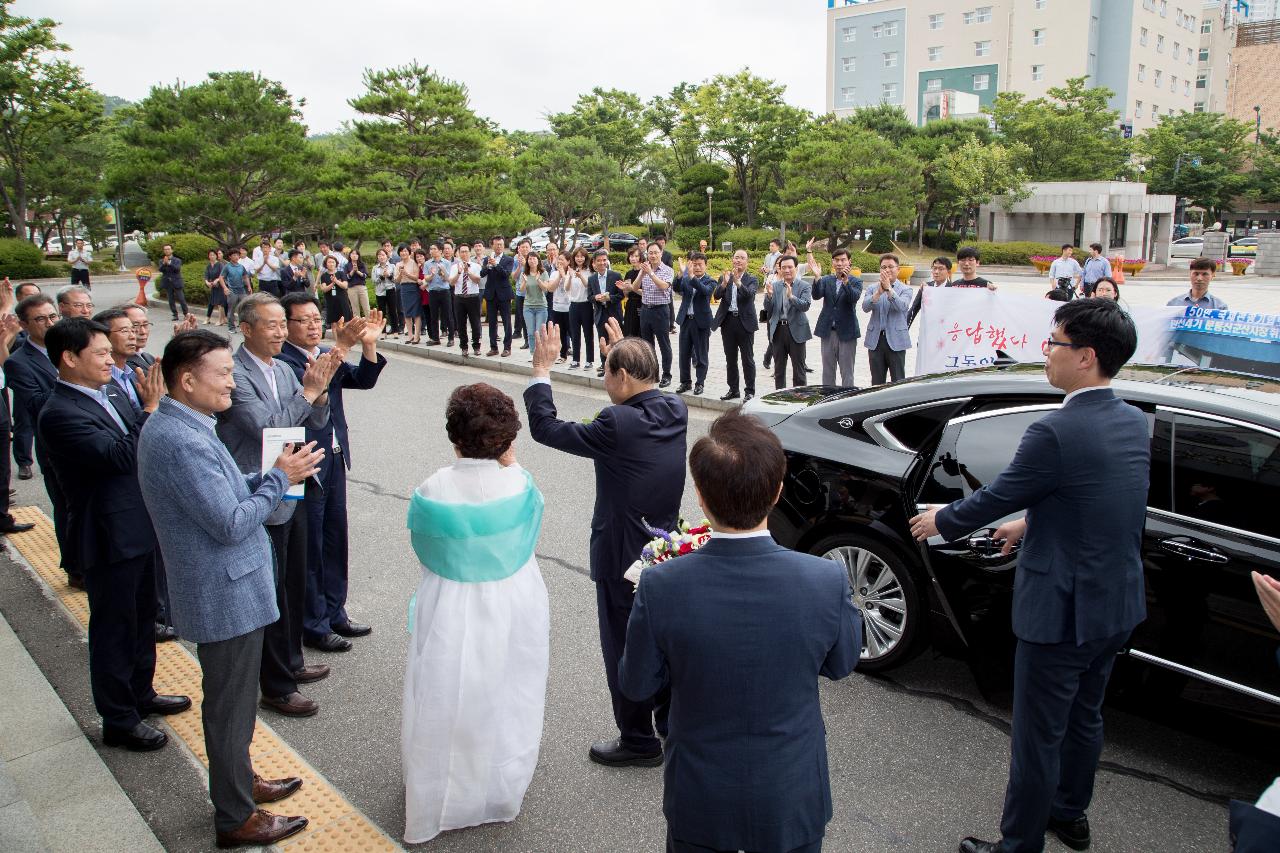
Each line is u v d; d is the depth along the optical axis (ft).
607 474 11.28
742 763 6.48
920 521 10.46
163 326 64.49
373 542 20.90
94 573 11.96
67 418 11.57
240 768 10.13
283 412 13.29
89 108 134.92
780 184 151.94
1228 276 116.06
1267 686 10.82
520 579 10.73
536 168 123.95
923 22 229.04
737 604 6.54
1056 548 9.23
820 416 15.44
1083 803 10.27
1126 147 167.32
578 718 13.35
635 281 38.14
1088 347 9.09
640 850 10.39
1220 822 10.98
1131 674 11.89
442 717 10.19
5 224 138.51
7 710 13.34
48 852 10.07
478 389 10.37
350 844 10.39
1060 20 210.79
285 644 13.32
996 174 140.87
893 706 13.76
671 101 168.04
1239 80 274.16
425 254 55.36
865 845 10.51
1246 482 11.16
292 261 60.75
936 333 28.02
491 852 10.36
